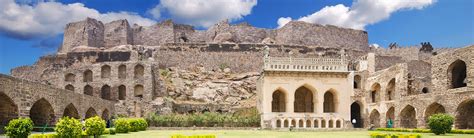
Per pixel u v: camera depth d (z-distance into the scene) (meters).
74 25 77.69
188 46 68.06
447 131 33.44
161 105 55.34
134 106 56.03
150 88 58.06
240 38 77.75
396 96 48.53
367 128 49.38
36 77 67.75
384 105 51.31
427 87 52.31
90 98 45.62
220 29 78.44
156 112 55.09
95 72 61.09
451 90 39.53
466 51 39.91
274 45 68.69
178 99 59.56
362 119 55.47
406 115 47.59
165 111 54.91
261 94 50.91
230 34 75.62
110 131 33.47
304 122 49.75
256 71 66.75
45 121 37.03
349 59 67.44
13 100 30.67
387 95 51.47
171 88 60.47
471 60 39.12
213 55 67.62
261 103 50.66
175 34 79.81
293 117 49.69
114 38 77.75
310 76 50.75
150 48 69.38
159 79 60.25
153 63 60.84
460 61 41.72
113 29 78.12
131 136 30.41
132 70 59.69
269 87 49.66
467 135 32.72
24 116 32.09
